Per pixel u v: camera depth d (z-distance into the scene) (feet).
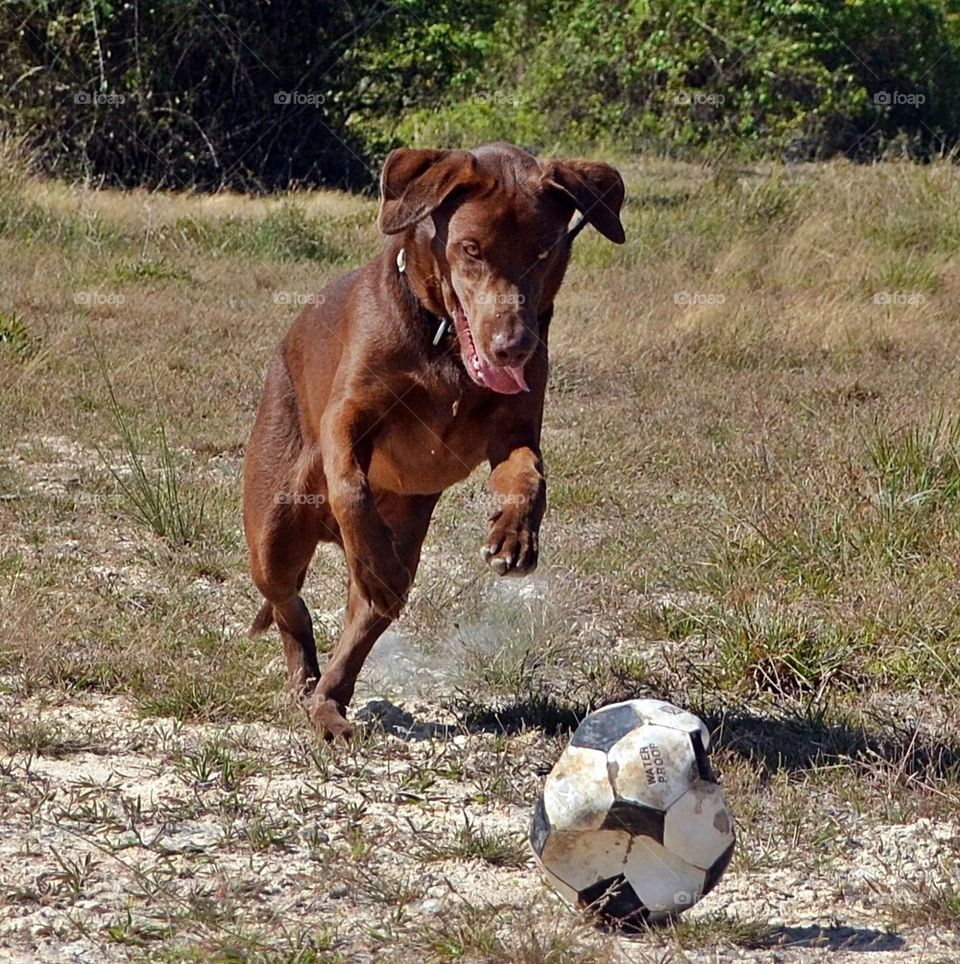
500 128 148.36
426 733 29.19
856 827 25.32
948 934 21.33
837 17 152.56
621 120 147.43
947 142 163.94
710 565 38.55
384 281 27.68
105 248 90.02
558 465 49.37
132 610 34.81
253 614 35.96
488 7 151.33
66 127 128.77
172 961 19.35
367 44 139.64
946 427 46.32
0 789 24.84
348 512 26.63
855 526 39.42
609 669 32.89
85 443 50.80
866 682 32.58
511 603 35.81
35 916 20.65
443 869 22.89
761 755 28.25
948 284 85.46
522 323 25.72
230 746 27.20
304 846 23.38
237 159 134.10
